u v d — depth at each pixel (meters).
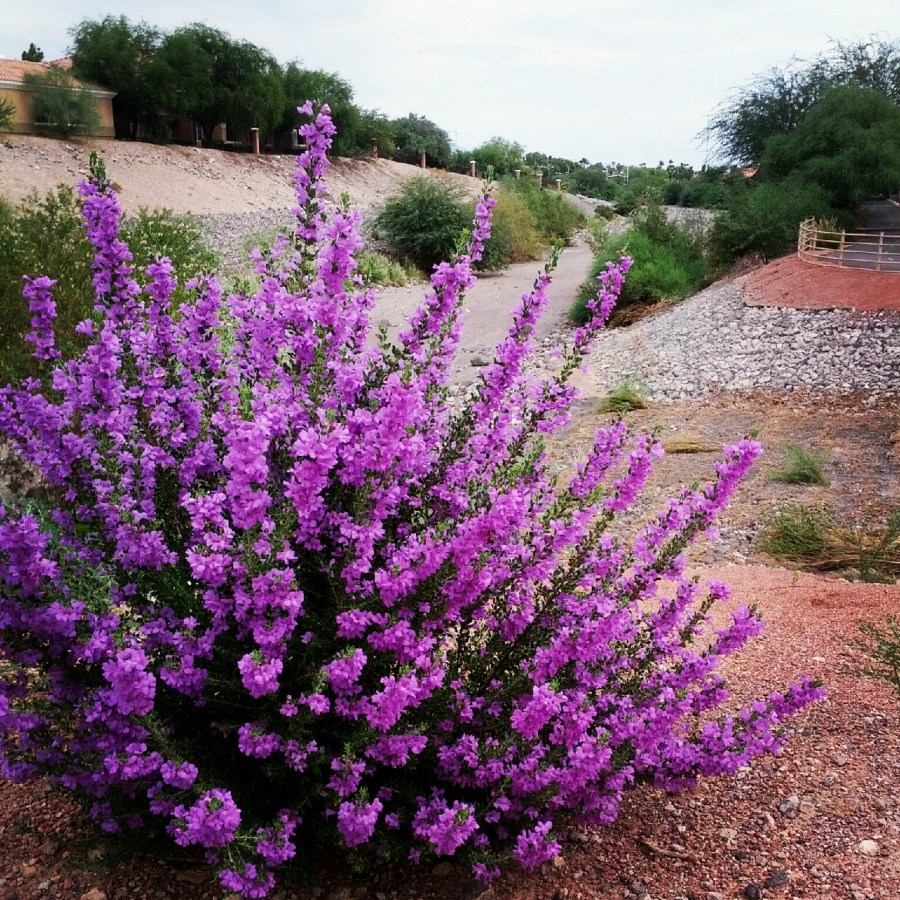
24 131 36.91
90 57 41.22
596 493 3.36
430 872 3.20
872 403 14.28
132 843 3.05
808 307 18.84
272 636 2.63
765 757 3.92
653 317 22.50
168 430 3.10
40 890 3.05
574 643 3.01
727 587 3.41
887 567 7.84
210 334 3.33
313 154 3.06
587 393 16.72
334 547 2.95
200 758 2.93
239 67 46.47
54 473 3.06
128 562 2.95
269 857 2.70
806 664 4.78
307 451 2.59
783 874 3.17
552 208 46.47
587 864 3.27
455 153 68.31
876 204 37.16
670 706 3.16
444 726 3.06
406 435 2.83
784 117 35.28
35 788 3.63
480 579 2.91
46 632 2.91
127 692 2.54
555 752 2.91
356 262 3.03
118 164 35.72
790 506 9.97
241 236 30.44
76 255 9.27
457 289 3.27
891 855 3.21
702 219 29.73
